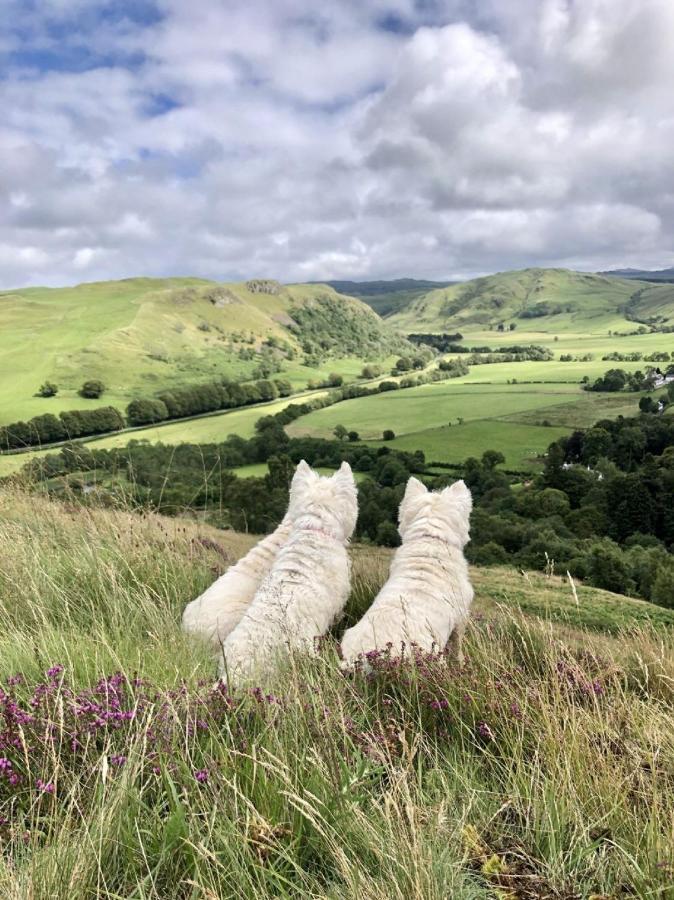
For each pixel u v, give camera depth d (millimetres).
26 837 2012
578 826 2215
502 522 60500
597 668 4016
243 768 2387
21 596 4773
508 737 2963
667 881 1946
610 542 53938
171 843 1997
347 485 5586
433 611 4441
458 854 2111
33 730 2473
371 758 2488
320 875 2041
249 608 4496
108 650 3346
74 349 196750
